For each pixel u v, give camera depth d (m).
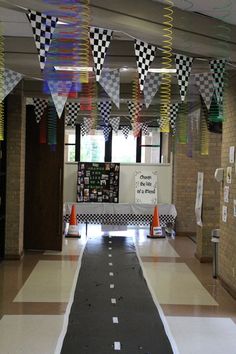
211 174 8.08
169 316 5.03
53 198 8.88
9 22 4.62
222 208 6.60
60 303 5.45
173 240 10.55
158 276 6.95
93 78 6.45
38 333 4.42
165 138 13.66
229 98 6.14
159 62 5.16
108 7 3.66
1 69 4.67
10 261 7.89
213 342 4.28
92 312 5.11
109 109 8.44
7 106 8.01
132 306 5.38
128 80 7.79
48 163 8.88
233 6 4.05
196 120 9.21
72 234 10.76
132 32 3.97
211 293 6.05
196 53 4.68
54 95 5.76
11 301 5.51
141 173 12.20
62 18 3.61
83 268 7.41
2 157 8.02
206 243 8.04
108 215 11.16
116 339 4.29
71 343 4.17
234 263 5.86
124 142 14.51
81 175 12.05
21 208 8.22
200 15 4.28
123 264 7.77
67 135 14.60
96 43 3.88
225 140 6.46
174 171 11.73
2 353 3.94
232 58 4.80
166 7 3.99
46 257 8.30
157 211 10.95
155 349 4.07
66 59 4.85
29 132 8.90
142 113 10.34
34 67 5.48
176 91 7.98
